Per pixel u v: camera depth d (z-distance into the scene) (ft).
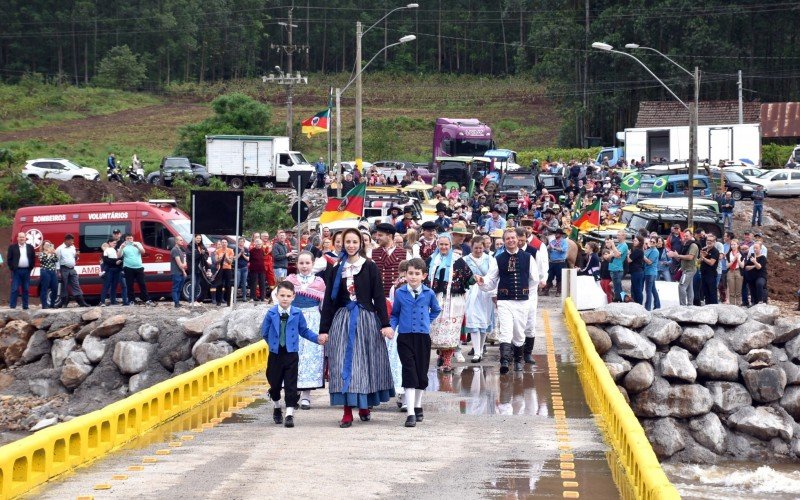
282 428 74.38
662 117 479.82
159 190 350.43
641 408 118.93
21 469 54.95
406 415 80.02
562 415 80.28
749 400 120.47
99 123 621.31
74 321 147.13
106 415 66.03
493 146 391.24
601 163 406.62
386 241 90.79
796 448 116.78
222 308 146.00
